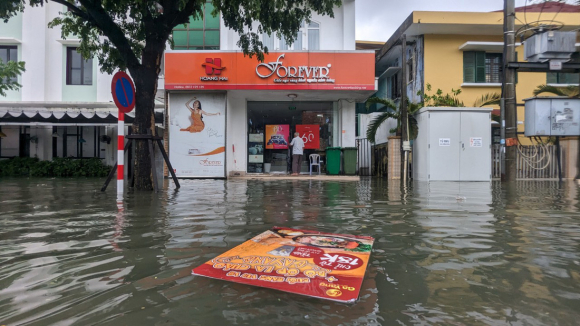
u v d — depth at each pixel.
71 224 3.19
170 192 6.39
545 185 8.62
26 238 2.64
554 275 1.86
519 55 14.39
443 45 14.13
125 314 1.36
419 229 3.02
